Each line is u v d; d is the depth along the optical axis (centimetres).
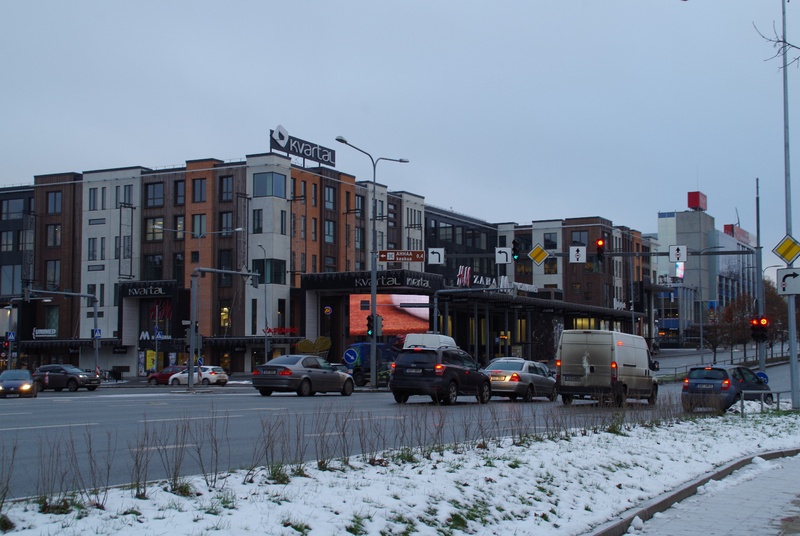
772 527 959
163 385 6400
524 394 3306
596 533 854
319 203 8200
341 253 8388
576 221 10475
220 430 1644
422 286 7400
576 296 10394
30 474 1030
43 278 8500
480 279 9875
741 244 15975
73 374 5191
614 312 9706
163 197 8056
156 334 7625
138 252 8088
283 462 1033
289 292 7700
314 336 7688
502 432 1642
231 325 7606
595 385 2900
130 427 1689
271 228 7550
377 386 5112
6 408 2406
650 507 1018
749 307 8938
